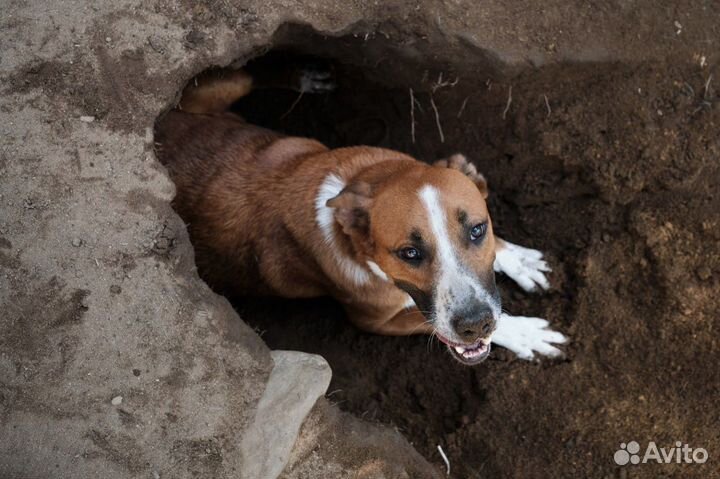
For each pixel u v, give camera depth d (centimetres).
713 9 129
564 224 136
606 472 128
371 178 117
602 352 130
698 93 129
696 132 128
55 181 114
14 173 114
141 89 118
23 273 112
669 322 129
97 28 118
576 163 133
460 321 107
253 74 137
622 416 129
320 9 124
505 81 130
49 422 109
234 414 110
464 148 139
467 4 127
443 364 134
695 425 128
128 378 110
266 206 123
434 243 108
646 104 129
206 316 112
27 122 115
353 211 114
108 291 112
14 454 109
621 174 131
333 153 123
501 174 138
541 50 128
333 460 112
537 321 132
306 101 148
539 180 137
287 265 125
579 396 130
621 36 128
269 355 113
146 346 111
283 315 140
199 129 128
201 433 110
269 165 125
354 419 116
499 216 140
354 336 138
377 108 143
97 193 114
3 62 117
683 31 128
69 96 116
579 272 132
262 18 122
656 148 129
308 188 121
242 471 109
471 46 128
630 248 131
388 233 110
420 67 132
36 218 113
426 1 126
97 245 112
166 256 113
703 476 127
